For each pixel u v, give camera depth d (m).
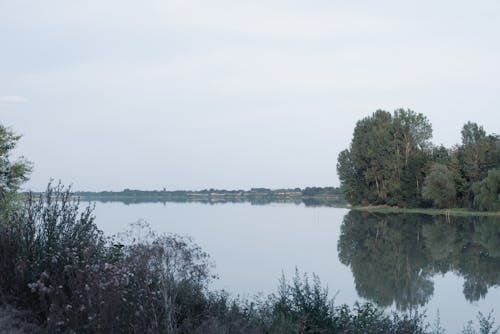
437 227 52.66
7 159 19.80
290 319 8.24
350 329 8.64
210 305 8.29
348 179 95.62
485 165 75.62
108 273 6.77
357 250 33.44
